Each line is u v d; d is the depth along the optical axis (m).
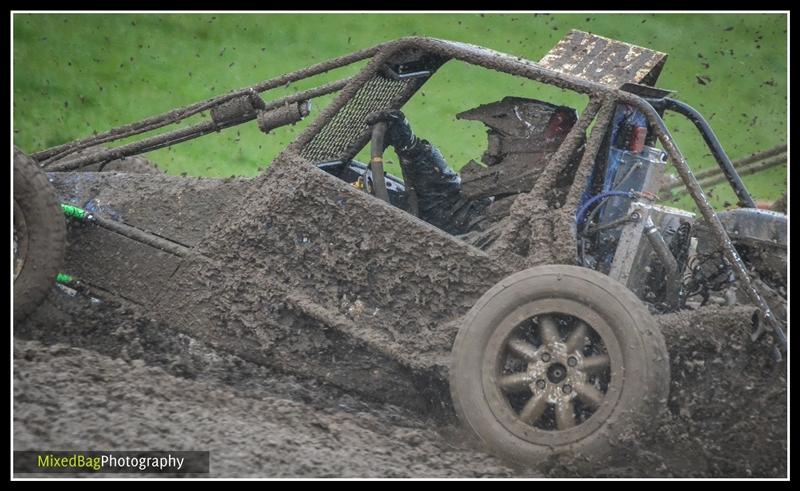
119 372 16.59
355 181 19.97
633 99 17.31
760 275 17.95
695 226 18.08
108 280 18.16
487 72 57.69
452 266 17.20
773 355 16.89
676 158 17.11
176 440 14.48
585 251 18.11
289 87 55.34
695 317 16.61
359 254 17.50
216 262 17.84
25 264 17.39
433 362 16.92
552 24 63.47
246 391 17.77
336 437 15.95
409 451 15.94
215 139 46.59
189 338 19.08
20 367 15.92
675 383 16.98
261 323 17.64
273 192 17.88
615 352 15.84
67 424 14.32
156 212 18.52
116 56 56.28
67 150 20.12
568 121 18.28
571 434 15.87
